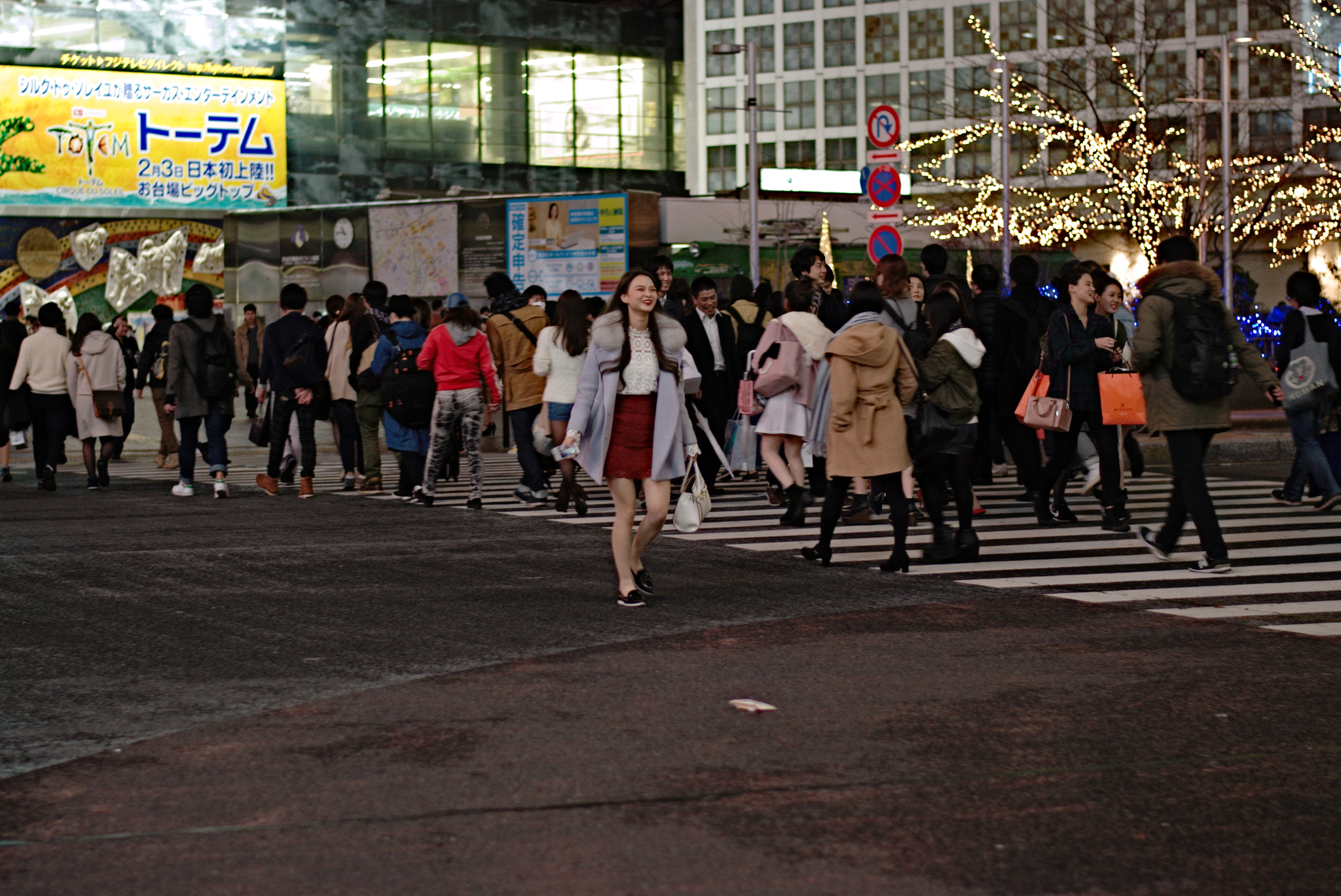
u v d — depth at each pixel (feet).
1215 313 37.58
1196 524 38.47
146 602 35.60
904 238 204.54
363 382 63.41
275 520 52.75
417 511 55.93
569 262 139.33
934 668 27.53
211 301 62.13
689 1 319.47
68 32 189.26
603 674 27.32
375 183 203.51
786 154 312.50
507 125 209.77
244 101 197.16
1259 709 24.17
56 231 190.29
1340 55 146.00
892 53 298.56
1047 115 183.52
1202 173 148.87
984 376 50.98
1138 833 18.16
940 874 16.75
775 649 29.40
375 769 21.15
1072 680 26.40
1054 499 50.01
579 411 34.22
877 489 45.52
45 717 24.63
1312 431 51.11
